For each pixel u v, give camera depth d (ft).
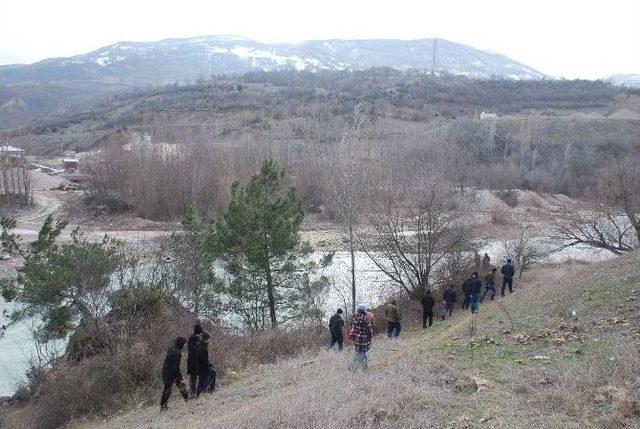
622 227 116.37
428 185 91.97
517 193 234.79
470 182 234.99
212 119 442.91
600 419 26.68
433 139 301.22
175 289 71.31
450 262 95.71
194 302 75.41
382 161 159.53
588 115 441.68
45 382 60.23
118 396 55.11
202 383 46.73
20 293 66.74
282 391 40.32
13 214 207.72
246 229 77.97
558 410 28.73
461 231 93.09
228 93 563.07
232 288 79.00
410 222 92.27
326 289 92.27
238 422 33.14
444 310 79.97
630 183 107.34
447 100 524.52
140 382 56.75
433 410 30.37
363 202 98.58
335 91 553.23
